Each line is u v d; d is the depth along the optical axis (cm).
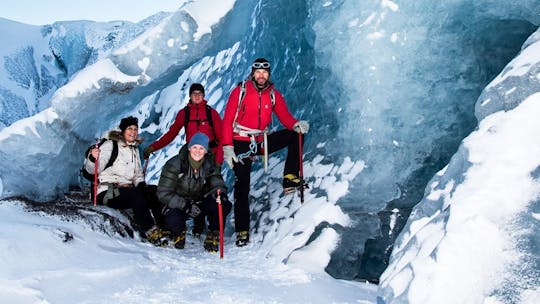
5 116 1883
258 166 596
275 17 626
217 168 433
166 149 1041
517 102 242
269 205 462
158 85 580
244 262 370
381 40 375
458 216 211
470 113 361
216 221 425
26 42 2142
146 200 455
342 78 400
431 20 360
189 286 290
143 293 268
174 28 515
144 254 368
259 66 425
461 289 191
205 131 502
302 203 413
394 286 212
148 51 506
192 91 506
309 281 312
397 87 373
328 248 361
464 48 359
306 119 524
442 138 367
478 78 360
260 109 436
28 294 239
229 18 562
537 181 206
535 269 184
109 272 289
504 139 229
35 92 2014
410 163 372
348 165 402
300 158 425
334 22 401
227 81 888
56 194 500
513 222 200
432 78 365
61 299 244
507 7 325
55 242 310
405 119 372
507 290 184
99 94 489
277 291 287
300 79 573
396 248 257
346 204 382
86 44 1977
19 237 291
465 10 347
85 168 469
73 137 519
